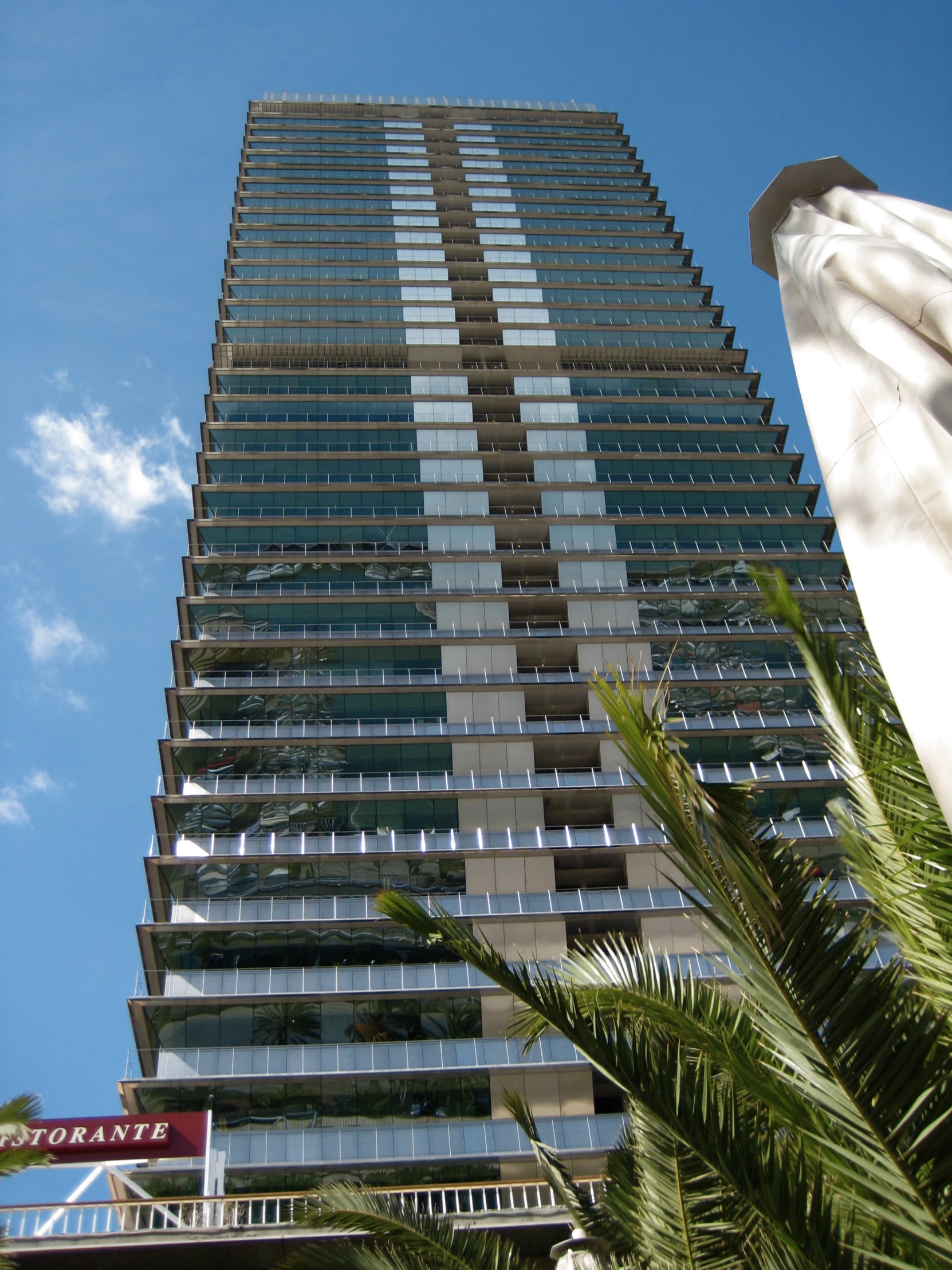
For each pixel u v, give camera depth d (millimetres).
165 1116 29172
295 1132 46375
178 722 61719
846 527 7000
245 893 54375
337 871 55156
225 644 64062
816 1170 7711
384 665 64000
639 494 74500
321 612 66438
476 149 109250
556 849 55719
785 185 9469
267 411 78688
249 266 89938
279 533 70688
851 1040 6793
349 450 76125
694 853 6910
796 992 6863
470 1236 13430
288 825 57156
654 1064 8047
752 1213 9180
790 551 72000
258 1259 20234
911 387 6789
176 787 59312
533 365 85062
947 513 6301
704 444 79750
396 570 68812
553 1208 21156
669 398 81438
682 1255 9305
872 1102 6645
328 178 101438
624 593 68000
